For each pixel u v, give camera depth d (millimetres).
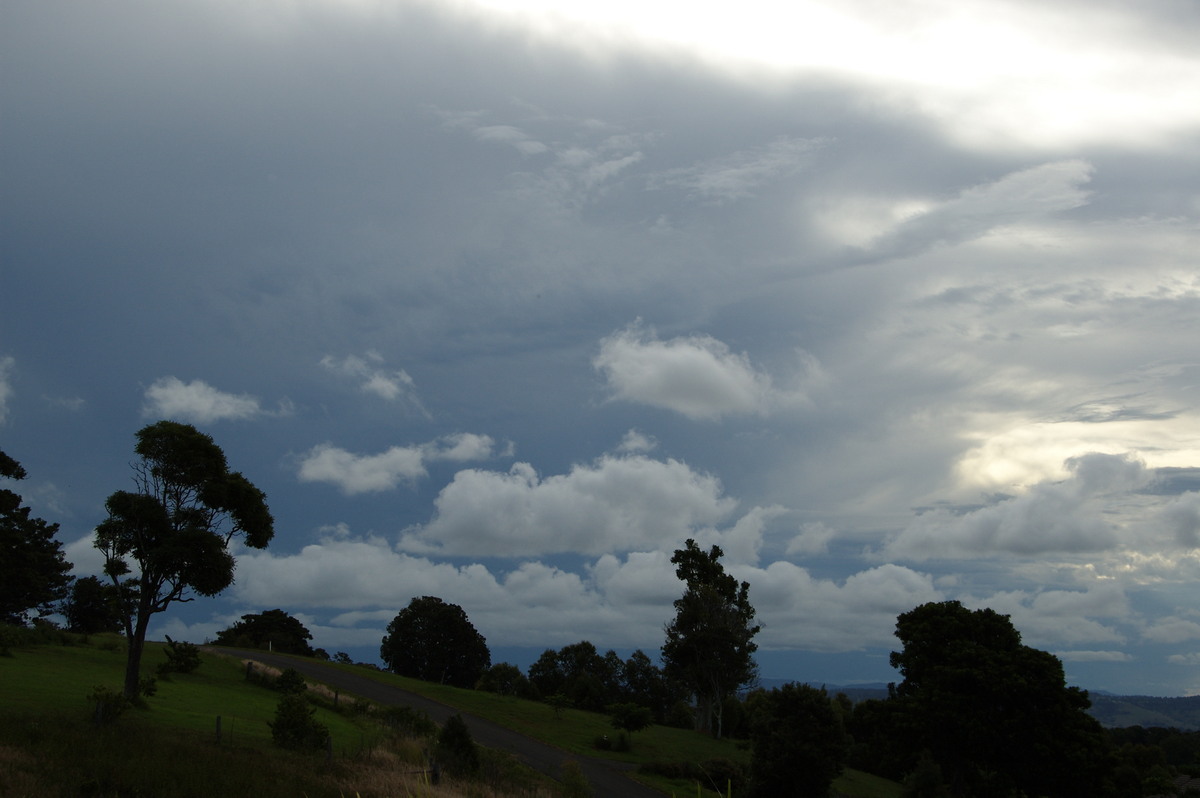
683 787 50406
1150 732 130625
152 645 66812
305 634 116125
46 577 80125
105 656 53750
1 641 47500
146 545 35344
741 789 51125
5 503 63906
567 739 61688
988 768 56188
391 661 108625
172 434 35812
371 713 50031
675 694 107938
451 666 108688
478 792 32219
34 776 22031
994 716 54125
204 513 36688
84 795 21406
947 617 60625
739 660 76125
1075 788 52438
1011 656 55656
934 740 55469
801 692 47719
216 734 31594
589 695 93125
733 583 81312
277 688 51969
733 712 78312
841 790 58812
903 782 66438
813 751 45281
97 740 26219
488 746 52062
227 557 35969
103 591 36125
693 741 69062
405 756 36094
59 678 40250
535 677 108062
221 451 36938
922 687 57750
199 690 46844
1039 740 52750
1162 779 81375
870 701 61250
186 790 23391
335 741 37406
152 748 26781
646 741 65500
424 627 109125
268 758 28766
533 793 36281
